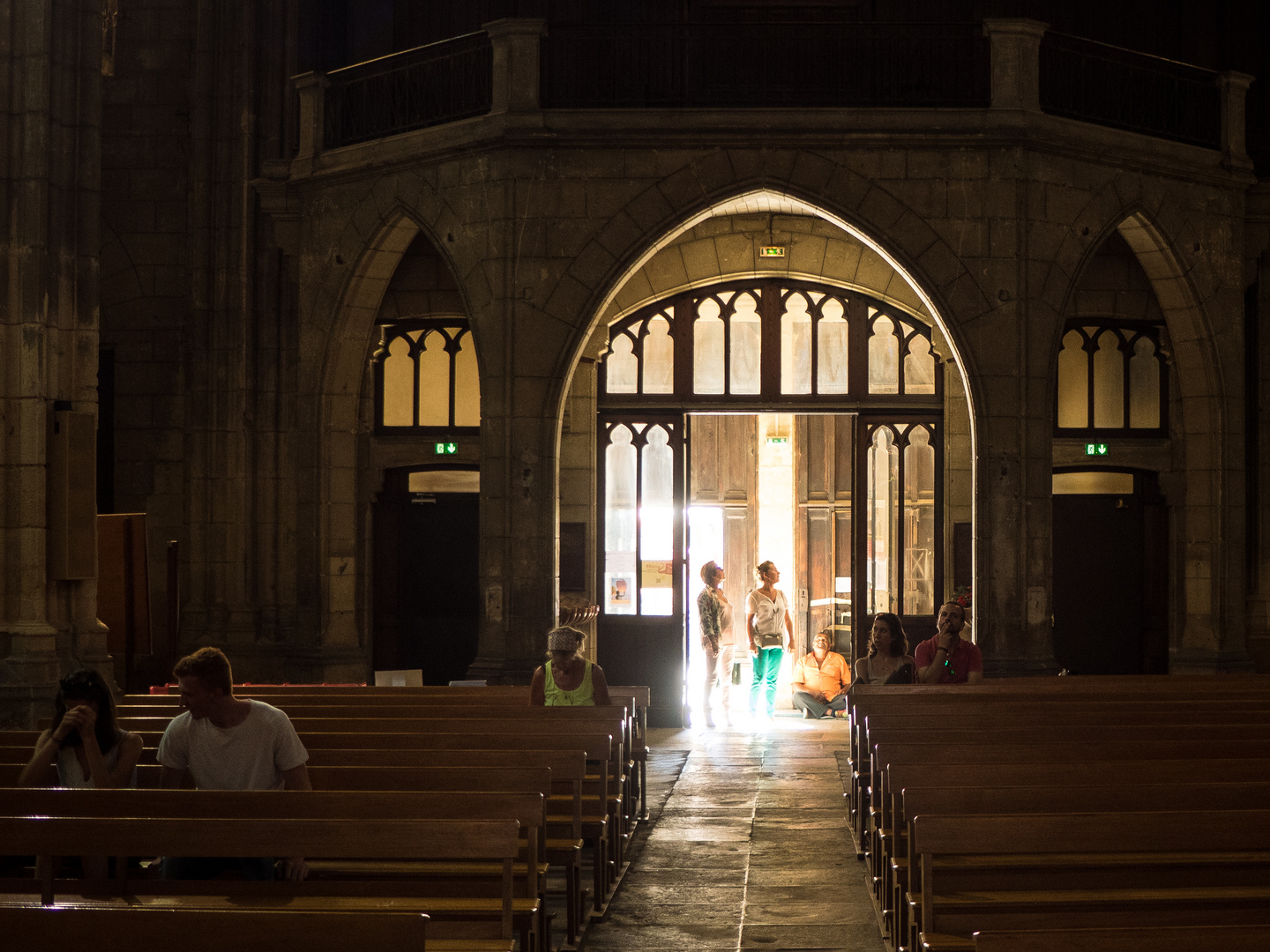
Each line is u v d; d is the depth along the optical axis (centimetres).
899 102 1280
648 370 1505
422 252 1491
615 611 1495
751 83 1357
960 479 1455
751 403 1490
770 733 1421
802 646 1806
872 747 712
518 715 803
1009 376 1238
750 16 1401
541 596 1244
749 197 1331
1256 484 1457
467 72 1335
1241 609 1357
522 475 1248
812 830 897
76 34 1118
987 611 1225
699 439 1844
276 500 1454
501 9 1445
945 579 1466
